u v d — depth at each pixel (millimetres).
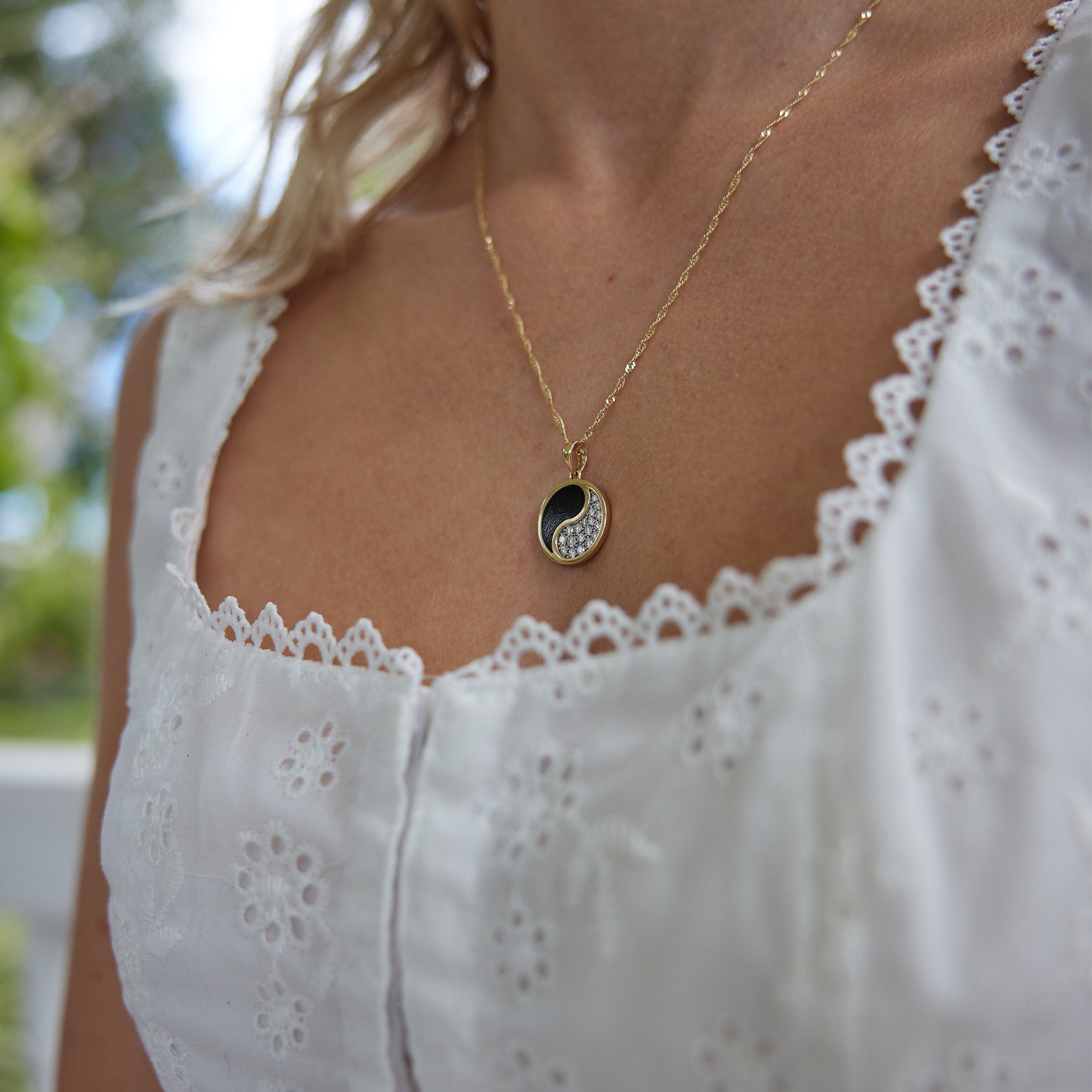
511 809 192
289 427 250
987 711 172
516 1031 186
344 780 205
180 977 216
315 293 270
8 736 896
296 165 278
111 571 282
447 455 229
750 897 175
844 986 170
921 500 180
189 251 324
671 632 192
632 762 186
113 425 298
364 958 196
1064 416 180
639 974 179
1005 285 188
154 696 233
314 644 219
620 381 219
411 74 288
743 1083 174
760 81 237
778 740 177
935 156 208
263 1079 209
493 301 244
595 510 208
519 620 199
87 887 268
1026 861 167
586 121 251
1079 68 200
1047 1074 167
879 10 232
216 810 213
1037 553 175
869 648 175
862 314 199
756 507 194
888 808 171
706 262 222
